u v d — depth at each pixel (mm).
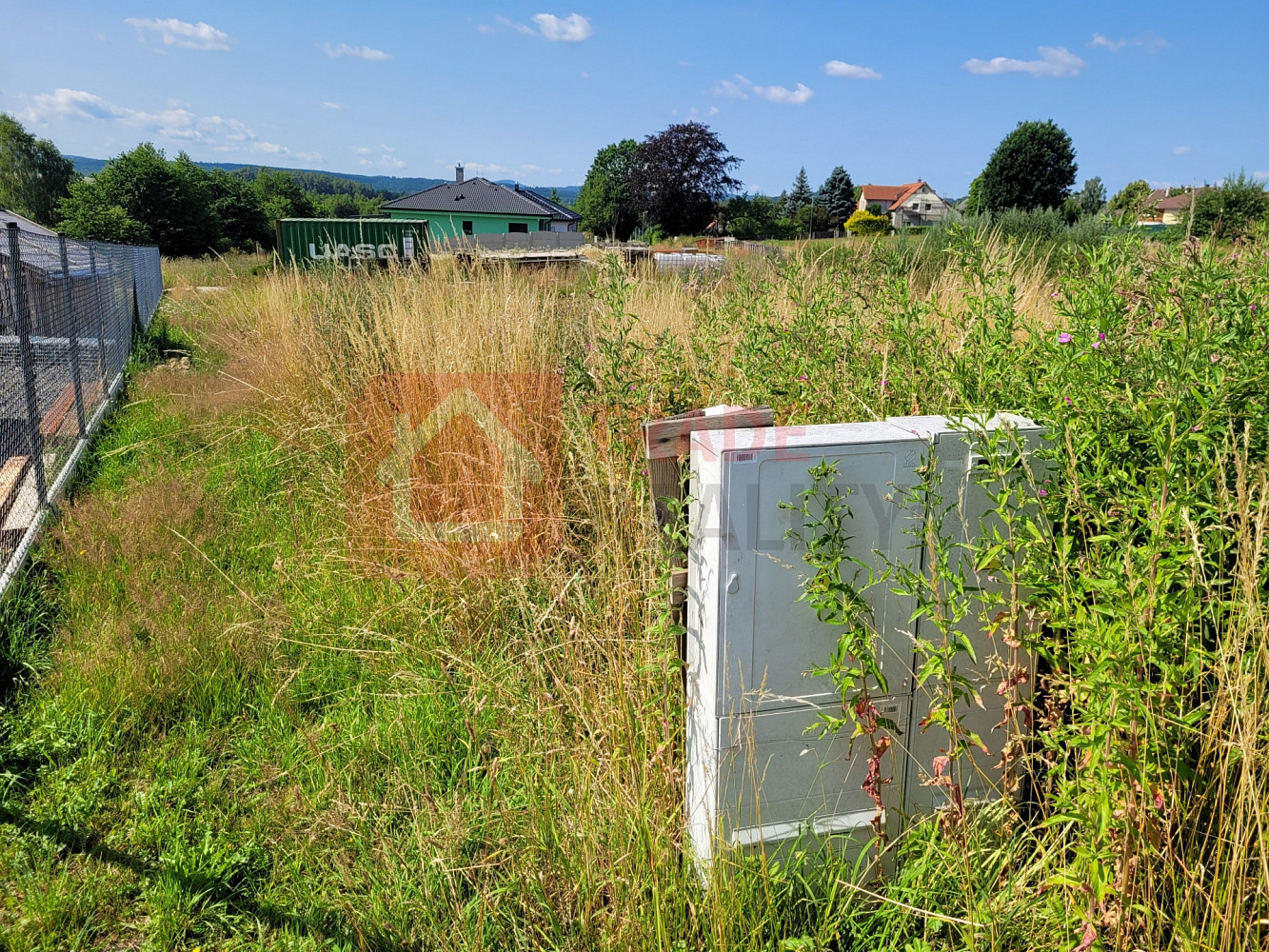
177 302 19312
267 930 2533
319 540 4820
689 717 2549
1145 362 2217
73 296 7820
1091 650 1966
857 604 2232
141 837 2859
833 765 2432
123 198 53594
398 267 7129
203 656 3793
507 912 2494
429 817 2793
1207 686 2080
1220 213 3234
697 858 2467
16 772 3154
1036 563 2188
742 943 2191
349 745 3277
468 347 4969
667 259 10078
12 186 72688
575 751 2834
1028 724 2434
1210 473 1939
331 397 6109
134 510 5246
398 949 2430
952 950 2182
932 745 2463
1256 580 1827
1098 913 1961
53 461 6418
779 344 4059
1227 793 1950
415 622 3996
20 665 3900
